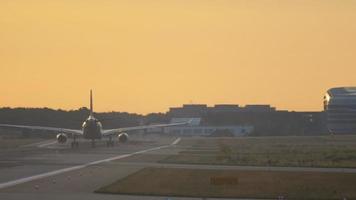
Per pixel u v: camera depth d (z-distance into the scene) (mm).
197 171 189000
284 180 161875
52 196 123938
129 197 124750
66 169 193125
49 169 192375
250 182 155875
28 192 130750
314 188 143625
